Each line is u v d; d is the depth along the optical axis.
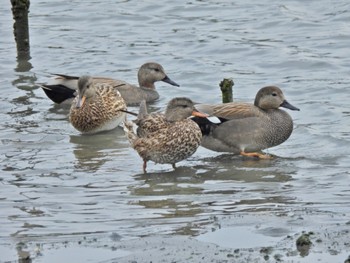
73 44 24.84
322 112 18.61
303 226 11.79
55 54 24.03
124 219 12.48
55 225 12.28
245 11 26.88
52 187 14.20
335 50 23.23
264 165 15.51
